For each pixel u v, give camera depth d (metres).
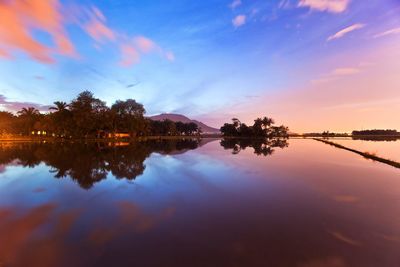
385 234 9.36
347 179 19.67
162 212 11.95
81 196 14.75
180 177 20.39
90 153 38.66
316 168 25.08
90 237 9.20
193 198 14.32
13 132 99.88
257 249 8.20
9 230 9.88
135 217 11.29
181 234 9.42
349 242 8.70
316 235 9.28
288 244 8.58
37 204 13.23
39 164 27.03
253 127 151.88
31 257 7.82
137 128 107.69
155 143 70.75
